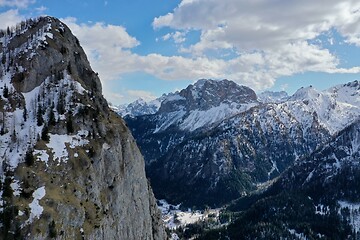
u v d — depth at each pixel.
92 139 176.00
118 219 173.75
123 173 185.38
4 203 136.38
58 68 197.00
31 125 171.12
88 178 163.50
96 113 187.12
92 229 152.12
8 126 167.75
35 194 143.50
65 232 142.12
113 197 173.88
